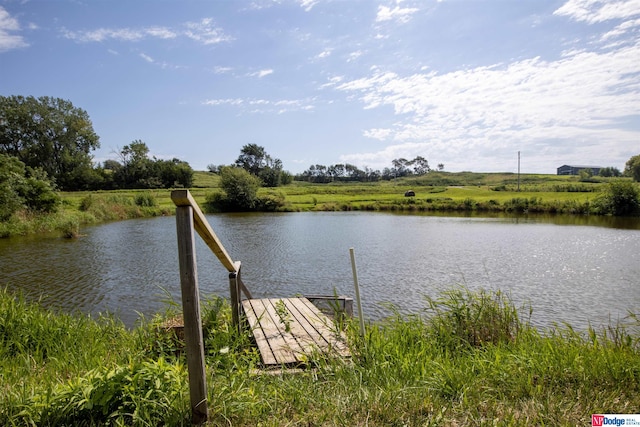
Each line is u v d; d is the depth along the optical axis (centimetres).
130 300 1287
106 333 641
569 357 431
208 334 522
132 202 4866
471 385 365
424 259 2086
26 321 590
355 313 1188
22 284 1487
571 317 1191
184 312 274
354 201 6706
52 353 529
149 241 2630
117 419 271
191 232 270
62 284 1492
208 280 1590
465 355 521
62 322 632
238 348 488
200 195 7062
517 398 343
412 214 5281
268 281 1606
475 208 5788
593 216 4872
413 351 480
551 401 334
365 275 1722
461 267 1894
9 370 425
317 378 386
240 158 13712
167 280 1570
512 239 2859
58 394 296
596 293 1450
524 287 1533
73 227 2822
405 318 1100
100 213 4122
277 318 598
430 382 369
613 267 1902
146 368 309
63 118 7819
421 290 1475
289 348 461
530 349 498
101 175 8619
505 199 5922
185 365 386
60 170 7919
